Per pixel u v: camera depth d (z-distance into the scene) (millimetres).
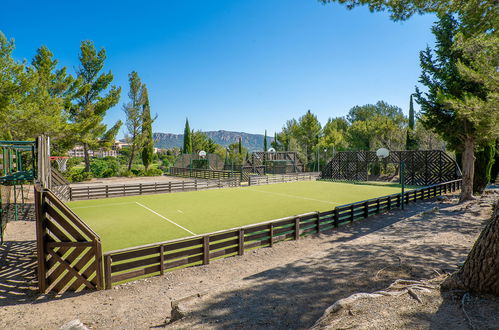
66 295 5762
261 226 9039
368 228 11477
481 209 12672
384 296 3934
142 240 10414
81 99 34969
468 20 6648
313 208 16766
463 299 3656
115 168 40250
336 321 3412
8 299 5512
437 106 16391
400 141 43938
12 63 18750
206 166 43875
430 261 6062
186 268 7320
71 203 18609
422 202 16922
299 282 5465
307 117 56812
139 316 4910
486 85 9766
